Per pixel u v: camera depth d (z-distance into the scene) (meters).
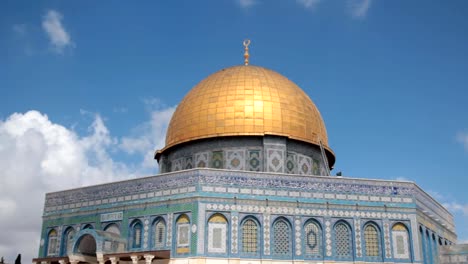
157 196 40.81
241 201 39.38
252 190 39.81
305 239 39.72
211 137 47.00
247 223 39.25
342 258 39.81
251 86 49.00
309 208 40.41
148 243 39.88
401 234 41.53
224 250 37.94
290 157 47.41
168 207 39.91
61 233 45.22
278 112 47.59
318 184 41.19
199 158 47.59
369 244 40.78
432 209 47.78
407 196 42.53
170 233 39.09
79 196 45.31
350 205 41.22
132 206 41.81
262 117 47.00
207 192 39.00
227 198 39.16
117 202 42.75
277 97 48.66
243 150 46.53
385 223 41.41
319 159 49.78
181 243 38.44
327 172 48.91
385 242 40.81
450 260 46.78
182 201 39.38
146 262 37.16
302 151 48.34
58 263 42.84
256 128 46.53
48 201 47.22
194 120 48.41
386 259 40.41
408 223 41.78
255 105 47.53
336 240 40.22
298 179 40.94
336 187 41.47
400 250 40.97
